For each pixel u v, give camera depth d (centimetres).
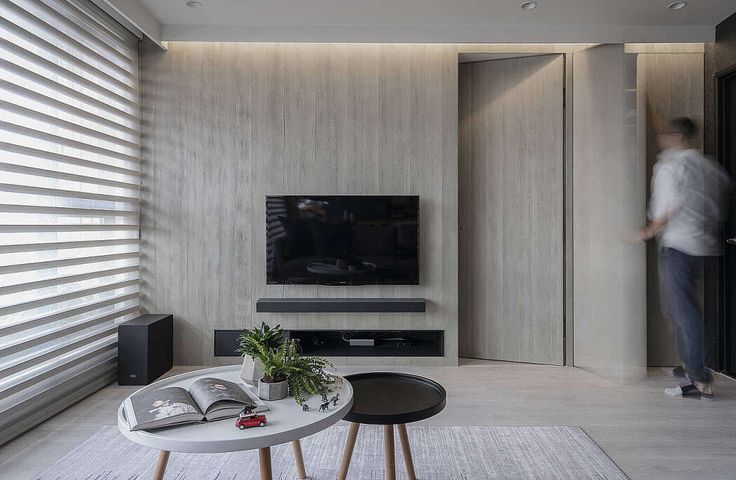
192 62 388
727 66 361
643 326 347
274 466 221
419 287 392
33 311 273
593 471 217
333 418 158
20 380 259
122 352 340
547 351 392
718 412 290
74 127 302
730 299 364
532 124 393
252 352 187
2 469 219
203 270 390
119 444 246
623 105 350
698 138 388
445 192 392
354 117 391
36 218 276
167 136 389
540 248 392
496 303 406
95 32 331
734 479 211
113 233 355
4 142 248
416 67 391
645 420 277
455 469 219
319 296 392
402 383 202
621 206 350
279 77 389
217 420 154
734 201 362
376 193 392
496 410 293
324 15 364
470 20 371
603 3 341
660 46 387
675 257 322
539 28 378
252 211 391
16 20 259
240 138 389
